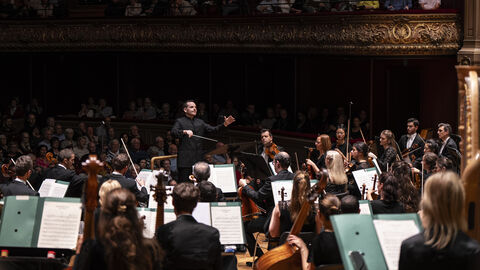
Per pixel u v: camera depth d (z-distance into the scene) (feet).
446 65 42.14
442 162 22.71
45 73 63.10
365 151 26.68
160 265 12.26
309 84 51.26
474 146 13.65
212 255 13.93
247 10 47.16
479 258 10.56
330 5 44.37
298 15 43.21
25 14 57.77
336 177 22.06
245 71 55.11
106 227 11.66
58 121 56.54
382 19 39.14
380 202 18.53
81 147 47.70
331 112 50.37
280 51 44.80
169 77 60.03
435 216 10.86
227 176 25.66
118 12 53.98
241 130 48.06
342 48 40.98
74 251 17.20
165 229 13.99
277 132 44.86
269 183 22.35
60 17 55.57
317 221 17.76
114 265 11.44
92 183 13.46
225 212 19.24
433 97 42.98
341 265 13.74
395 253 12.19
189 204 14.24
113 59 59.82
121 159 21.85
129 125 54.24
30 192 20.80
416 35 38.52
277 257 16.29
